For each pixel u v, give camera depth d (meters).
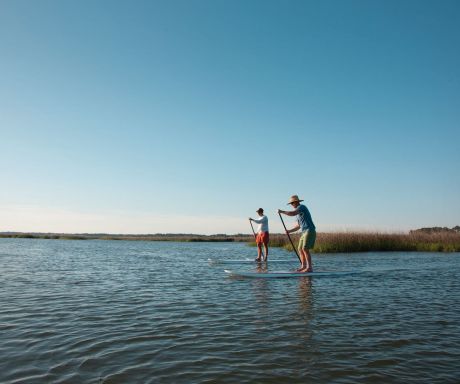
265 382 3.79
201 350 4.75
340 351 4.70
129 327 5.88
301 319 6.34
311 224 12.12
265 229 16.47
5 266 15.75
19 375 3.96
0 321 6.28
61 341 5.16
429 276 12.26
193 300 8.09
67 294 8.95
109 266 16.05
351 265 15.62
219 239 70.00
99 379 3.86
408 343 5.03
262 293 8.97
